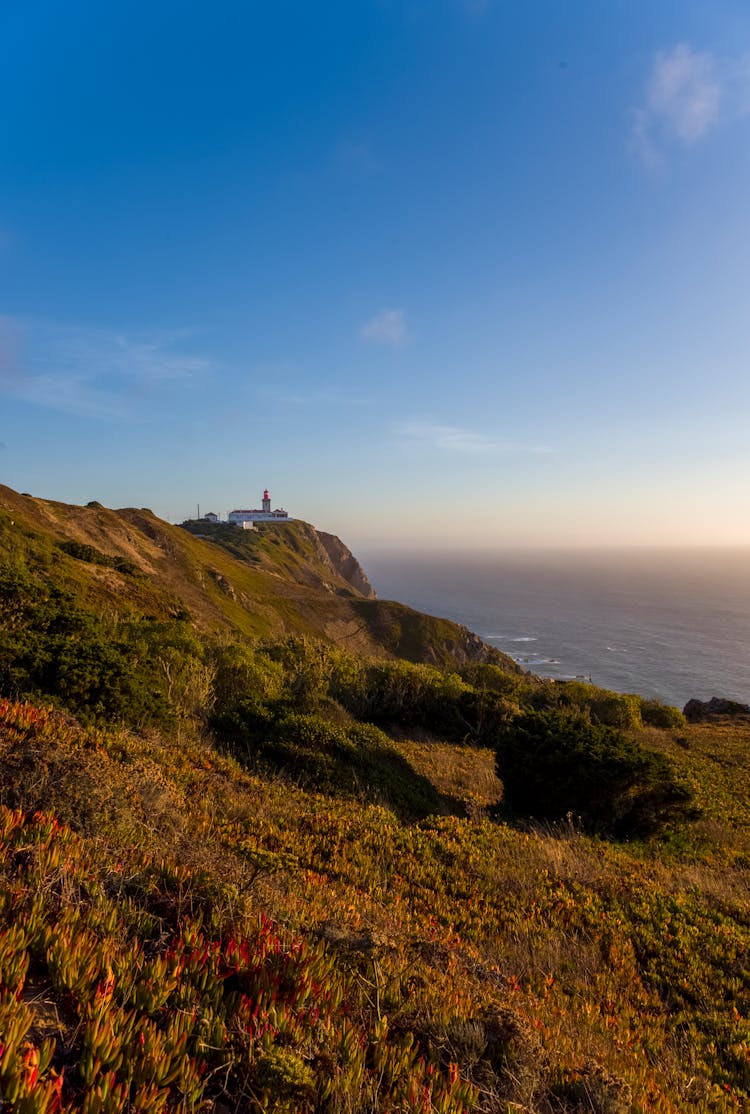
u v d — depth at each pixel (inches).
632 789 438.0
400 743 724.7
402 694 872.3
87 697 358.0
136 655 482.6
